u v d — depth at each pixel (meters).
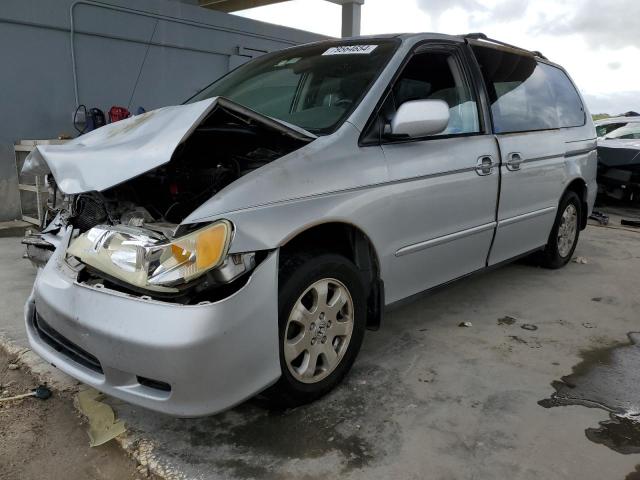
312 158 2.49
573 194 4.83
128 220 2.37
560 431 2.45
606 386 2.86
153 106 7.33
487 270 3.81
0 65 5.95
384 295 2.88
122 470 2.19
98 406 2.58
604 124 10.19
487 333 3.51
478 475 2.15
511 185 3.75
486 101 3.64
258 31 8.32
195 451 2.28
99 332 2.10
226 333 2.05
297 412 2.56
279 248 2.28
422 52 3.24
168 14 7.20
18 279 4.32
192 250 2.05
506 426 2.48
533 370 3.02
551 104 4.54
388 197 2.77
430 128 2.78
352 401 2.65
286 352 2.38
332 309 2.59
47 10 6.12
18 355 3.04
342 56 3.28
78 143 2.77
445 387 2.80
